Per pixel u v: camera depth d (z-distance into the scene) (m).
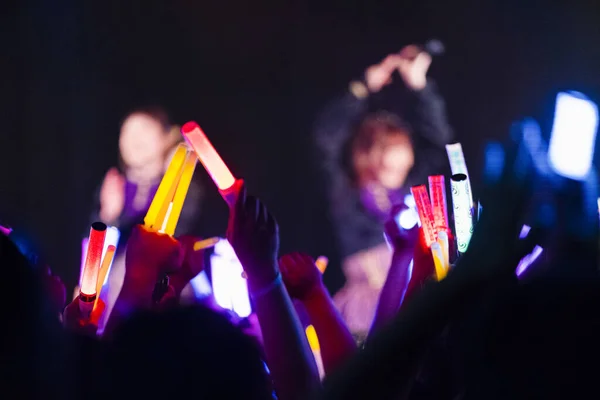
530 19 5.88
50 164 5.77
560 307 0.91
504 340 0.93
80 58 5.80
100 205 5.72
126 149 5.77
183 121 5.86
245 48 5.88
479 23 5.89
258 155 5.87
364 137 5.81
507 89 5.92
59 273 5.62
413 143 5.82
